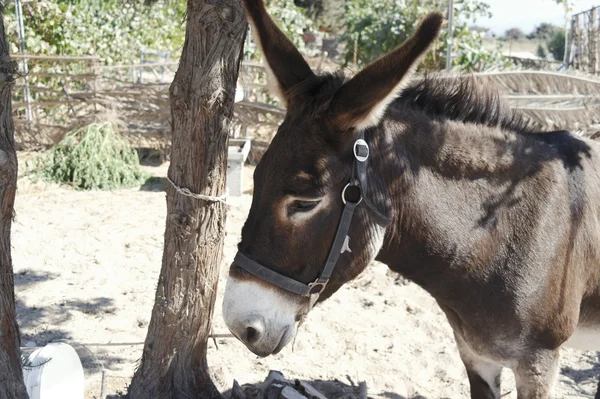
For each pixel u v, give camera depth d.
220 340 4.59
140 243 6.56
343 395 3.88
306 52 12.11
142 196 8.41
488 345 2.81
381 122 2.51
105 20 12.60
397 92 2.22
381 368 4.30
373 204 2.44
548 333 2.75
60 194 8.37
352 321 4.98
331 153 2.34
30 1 11.02
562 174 2.79
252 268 2.34
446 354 4.55
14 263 5.90
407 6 11.02
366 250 2.47
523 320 2.69
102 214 7.50
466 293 2.74
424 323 4.99
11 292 2.60
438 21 2.08
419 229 2.62
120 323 4.80
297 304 2.42
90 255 6.20
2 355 2.57
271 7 11.79
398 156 2.52
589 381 4.25
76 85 11.46
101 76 10.59
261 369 4.22
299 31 12.16
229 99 3.03
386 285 5.74
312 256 2.38
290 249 2.34
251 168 9.83
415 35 2.11
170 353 3.22
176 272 3.14
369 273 5.93
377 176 2.47
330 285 2.53
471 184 2.65
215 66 2.93
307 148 2.32
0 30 2.40
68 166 8.91
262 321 2.34
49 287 5.43
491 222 2.67
